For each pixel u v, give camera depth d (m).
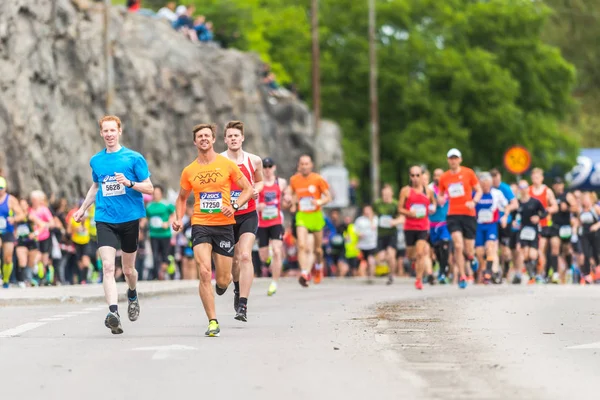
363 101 111.25
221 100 77.94
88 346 21.44
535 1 117.94
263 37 106.56
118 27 71.25
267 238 39.38
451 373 17.58
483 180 46.56
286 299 35.88
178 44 76.25
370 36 100.00
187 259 55.44
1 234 44.00
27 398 15.45
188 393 15.77
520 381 16.81
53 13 64.69
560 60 116.06
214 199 23.70
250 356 19.70
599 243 51.50
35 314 29.89
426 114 109.56
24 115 59.94
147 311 30.64
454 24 112.81
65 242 50.47
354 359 19.25
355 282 55.50
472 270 49.88
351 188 83.62
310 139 83.75
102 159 24.56
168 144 73.75
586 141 139.75
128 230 24.58
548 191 49.38
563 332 23.80
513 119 109.44
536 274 51.41
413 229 42.97
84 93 66.44
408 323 25.94
